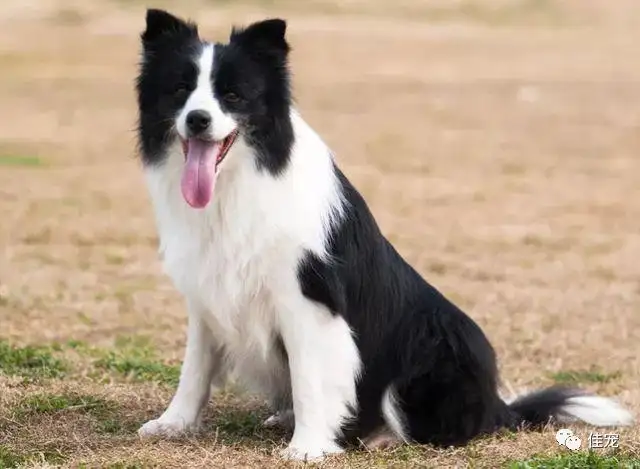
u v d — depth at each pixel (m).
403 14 52.41
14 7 49.91
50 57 40.78
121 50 42.25
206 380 9.55
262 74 8.77
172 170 8.94
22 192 22.61
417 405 9.35
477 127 30.92
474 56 43.09
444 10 53.72
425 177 24.73
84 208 21.34
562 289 16.27
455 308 9.62
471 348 9.35
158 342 13.34
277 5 52.62
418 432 9.35
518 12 53.78
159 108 8.88
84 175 24.58
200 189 8.55
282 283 8.80
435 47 44.84
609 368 12.73
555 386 10.70
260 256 8.74
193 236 8.91
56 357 12.12
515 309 15.16
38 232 19.25
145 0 52.06
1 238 18.80
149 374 11.62
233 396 10.84
